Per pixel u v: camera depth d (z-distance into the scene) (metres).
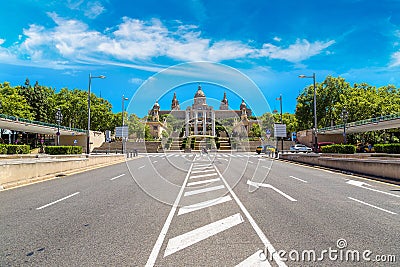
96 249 4.99
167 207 8.34
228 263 4.44
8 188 12.16
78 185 13.12
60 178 16.06
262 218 7.05
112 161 30.30
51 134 62.72
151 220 6.91
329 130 59.97
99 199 9.62
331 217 7.16
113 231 6.02
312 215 7.36
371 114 57.66
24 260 4.54
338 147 34.31
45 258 4.61
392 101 58.22
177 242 5.37
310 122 75.00
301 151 54.81
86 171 20.45
